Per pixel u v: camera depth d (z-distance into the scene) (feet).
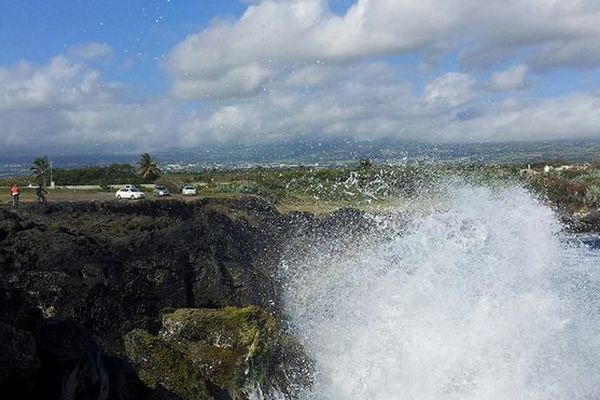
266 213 92.22
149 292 40.78
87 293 37.52
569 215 124.26
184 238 53.62
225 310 37.50
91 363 27.20
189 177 194.08
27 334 24.61
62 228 52.80
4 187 173.47
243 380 33.45
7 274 36.45
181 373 32.09
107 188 171.63
